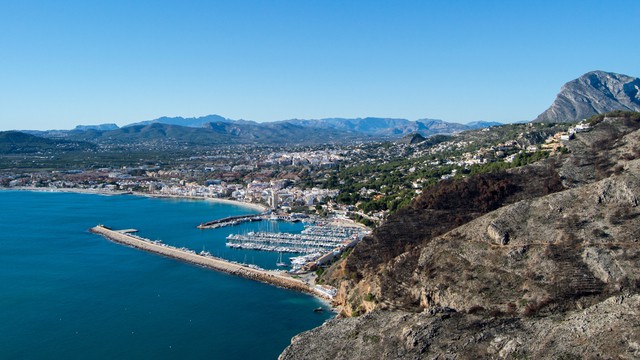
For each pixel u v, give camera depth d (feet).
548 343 315.37
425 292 476.13
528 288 416.87
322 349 414.21
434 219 637.30
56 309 630.74
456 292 450.71
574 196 505.25
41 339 543.80
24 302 654.53
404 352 365.61
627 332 294.66
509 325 359.87
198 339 543.39
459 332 365.61
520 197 625.82
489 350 334.24
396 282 527.81
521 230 486.79
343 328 435.94
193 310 627.05
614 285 392.88
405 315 416.87
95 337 548.31
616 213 464.24
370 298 535.60
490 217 522.06
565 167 653.71
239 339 542.98
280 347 524.93
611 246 427.74
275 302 652.07
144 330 566.36
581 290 397.60
